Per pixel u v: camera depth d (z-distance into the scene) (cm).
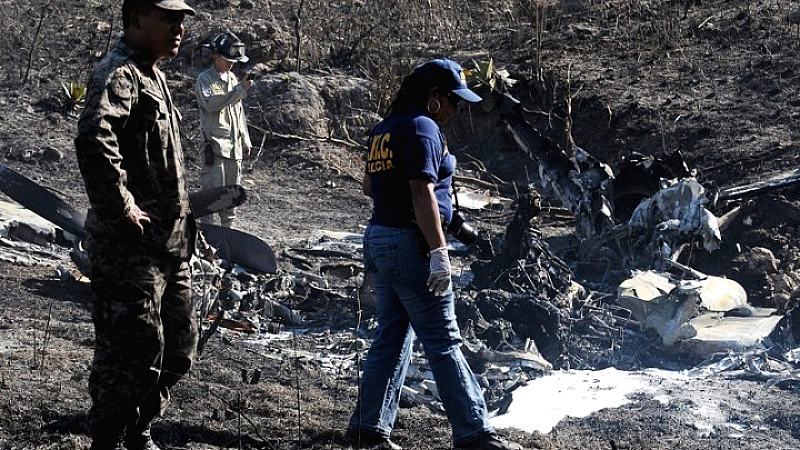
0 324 831
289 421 627
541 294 1009
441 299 533
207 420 608
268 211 1480
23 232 1127
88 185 434
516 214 1076
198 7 1995
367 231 547
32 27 1956
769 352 910
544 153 1234
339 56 1889
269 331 977
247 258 1058
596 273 1171
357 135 1761
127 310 454
